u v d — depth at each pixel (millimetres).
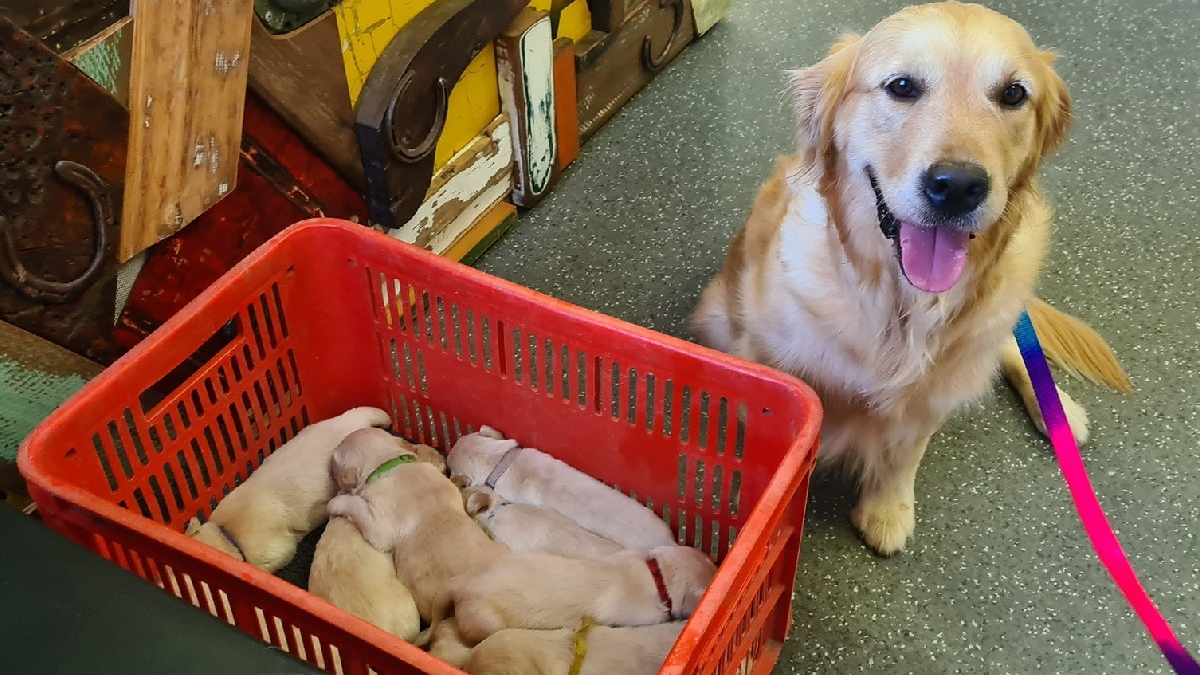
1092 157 2406
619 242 2205
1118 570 1072
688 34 2807
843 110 1371
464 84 1986
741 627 1167
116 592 749
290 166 1664
